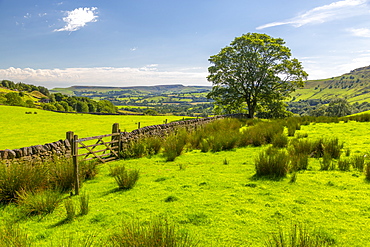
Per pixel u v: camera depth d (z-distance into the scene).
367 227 4.34
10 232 4.16
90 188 7.53
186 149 12.98
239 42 37.44
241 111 43.69
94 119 48.75
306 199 5.62
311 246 3.33
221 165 9.27
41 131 28.67
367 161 8.05
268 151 10.02
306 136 13.44
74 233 4.72
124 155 11.92
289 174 7.50
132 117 55.81
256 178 7.36
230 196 6.11
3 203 6.30
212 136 14.02
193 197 6.21
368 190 5.90
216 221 4.87
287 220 4.75
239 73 37.16
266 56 38.16
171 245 3.40
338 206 5.20
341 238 4.05
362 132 14.07
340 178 6.85
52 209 5.82
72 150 6.83
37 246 4.29
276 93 37.38
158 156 11.84
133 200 6.27
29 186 6.59
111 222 5.09
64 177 7.39
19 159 7.84
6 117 46.16
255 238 4.20
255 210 5.25
